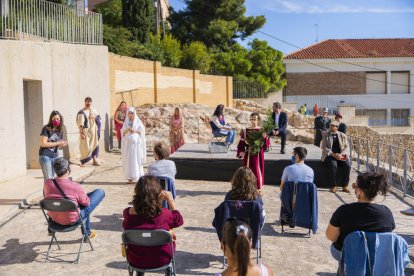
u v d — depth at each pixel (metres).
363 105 50.12
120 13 35.19
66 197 6.80
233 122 27.69
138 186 5.25
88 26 17.06
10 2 13.57
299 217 8.14
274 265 6.90
